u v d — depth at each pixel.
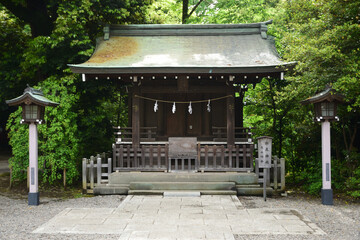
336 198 10.62
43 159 12.44
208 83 12.92
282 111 14.47
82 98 14.94
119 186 11.23
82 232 6.89
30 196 9.70
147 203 9.46
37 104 9.65
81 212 8.48
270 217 7.99
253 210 8.67
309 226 7.32
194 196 10.39
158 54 12.77
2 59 15.02
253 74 11.41
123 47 13.39
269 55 12.50
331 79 9.64
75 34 13.52
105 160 13.13
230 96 11.86
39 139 12.90
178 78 11.84
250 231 6.93
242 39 13.95
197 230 6.96
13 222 7.82
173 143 11.63
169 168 11.64
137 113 12.02
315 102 9.63
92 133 15.24
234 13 19.86
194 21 22.62
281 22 14.23
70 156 12.91
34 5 14.95
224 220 7.71
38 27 15.47
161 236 6.58
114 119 19.36
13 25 15.81
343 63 9.36
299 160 14.16
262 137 10.13
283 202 9.99
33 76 15.02
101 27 15.72
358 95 9.25
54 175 12.53
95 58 12.30
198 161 11.59
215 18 21.33
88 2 13.57
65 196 11.28
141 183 10.91
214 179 11.18
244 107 16.78
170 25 14.34
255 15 18.94
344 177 11.65
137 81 11.98
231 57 12.42
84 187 11.51
